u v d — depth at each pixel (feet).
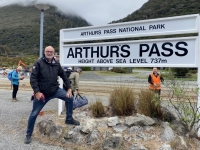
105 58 18.04
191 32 14.43
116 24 17.44
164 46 15.47
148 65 16.10
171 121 14.99
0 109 24.63
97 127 13.97
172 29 15.23
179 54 14.92
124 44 17.12
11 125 17.79
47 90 13.57
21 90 46.91
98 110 16.57
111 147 12.22
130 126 13.67
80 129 13.73
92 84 61.00
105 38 18.04
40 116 19.86
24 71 93.71
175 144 12.04
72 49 19.84
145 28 16.26
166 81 16.69
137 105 16.21
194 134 14.01
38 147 13.19
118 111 16.10
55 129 14.38
